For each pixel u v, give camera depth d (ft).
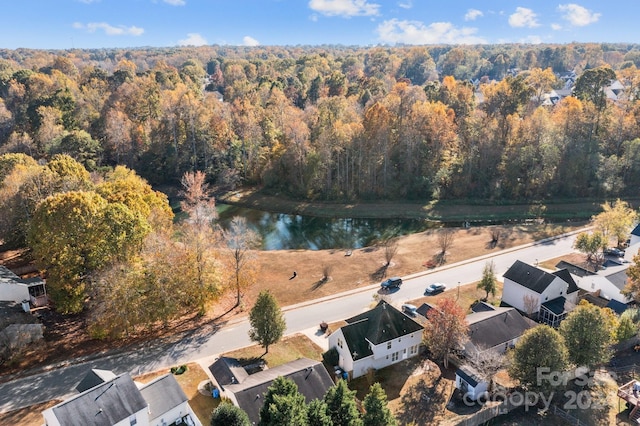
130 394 112.68
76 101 408.05
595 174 311.68
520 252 238.48
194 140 351.67
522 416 124.06
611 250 231.30
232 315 176.86
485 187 319.68
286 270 221.05
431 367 145.59
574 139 322.96
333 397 99.60
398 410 125.29
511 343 150.51
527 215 301.02
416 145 324.80
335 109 374.43
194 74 601.62
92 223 162.71
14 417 119.75
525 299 171.94
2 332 142.20
